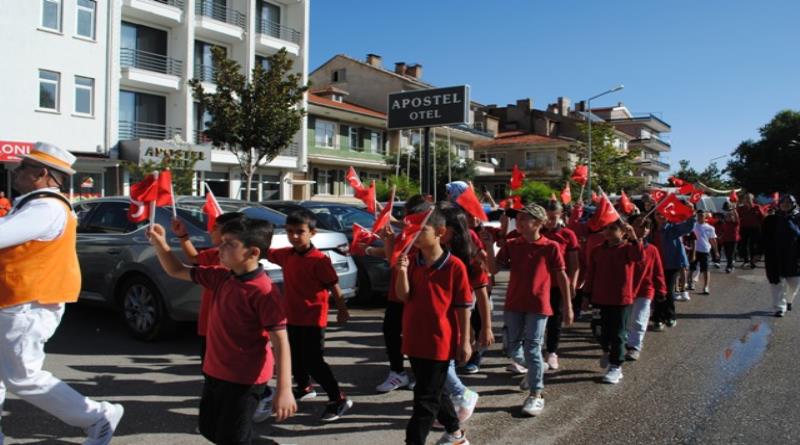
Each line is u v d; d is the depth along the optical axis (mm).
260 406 4406
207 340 3145
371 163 35750
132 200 3451
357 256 8930
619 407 4926
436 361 3561
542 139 49188
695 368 6074
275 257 4648
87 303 7137
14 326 3328
